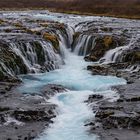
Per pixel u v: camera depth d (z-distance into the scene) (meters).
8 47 33.31
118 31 47.84
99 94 25.78
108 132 19.91
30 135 19.59
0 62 30.25
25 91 26.28
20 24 49.25
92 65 35.41
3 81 28.67
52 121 21.36
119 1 92.81
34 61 34.97
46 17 67.31
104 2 93.75
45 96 25.42
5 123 20.98
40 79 30.66
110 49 39.69
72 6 96.94
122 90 26.61
